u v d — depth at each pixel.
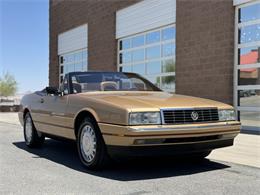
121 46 16.48
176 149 5.20
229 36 10.73
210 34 11.33
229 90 10.76
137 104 5.24
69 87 6.68
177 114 5.21
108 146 5.29
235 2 10.59
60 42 22.02
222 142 5.61
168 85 13.71
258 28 10.06
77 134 6.12
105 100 5.54
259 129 10.06
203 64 11.58
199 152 5.97
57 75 22.52
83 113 5.90
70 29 20.72
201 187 4.75
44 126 7.39
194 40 11.92
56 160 6.66
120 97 5.77
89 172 5.62
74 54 20.72
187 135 5.15
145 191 4.56
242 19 10.55
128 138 4.96
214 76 11.20
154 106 5.19
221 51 10.96
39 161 6.58
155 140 5.00
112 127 5.15
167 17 13.56
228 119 5.70
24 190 4.69
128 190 4.61
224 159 6.50
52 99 7.01
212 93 11.27
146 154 5.07
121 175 5.41
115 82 6.98
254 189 4.66
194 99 5.89
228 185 4.84
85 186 4.82
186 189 4.66
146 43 14.91
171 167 5.94
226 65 10.80
